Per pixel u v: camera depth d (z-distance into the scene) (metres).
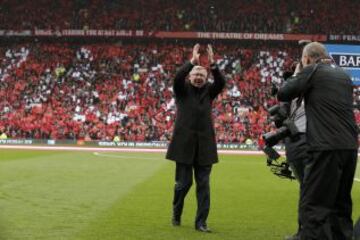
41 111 67.75
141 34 77.00
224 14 77.69
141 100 68.62
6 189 19.41
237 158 44.94
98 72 73.81
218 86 12.46
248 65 73.94
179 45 78.50
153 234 11.70
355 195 20.48
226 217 14.49
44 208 15.05
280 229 12.74
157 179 24.44
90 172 27.66
